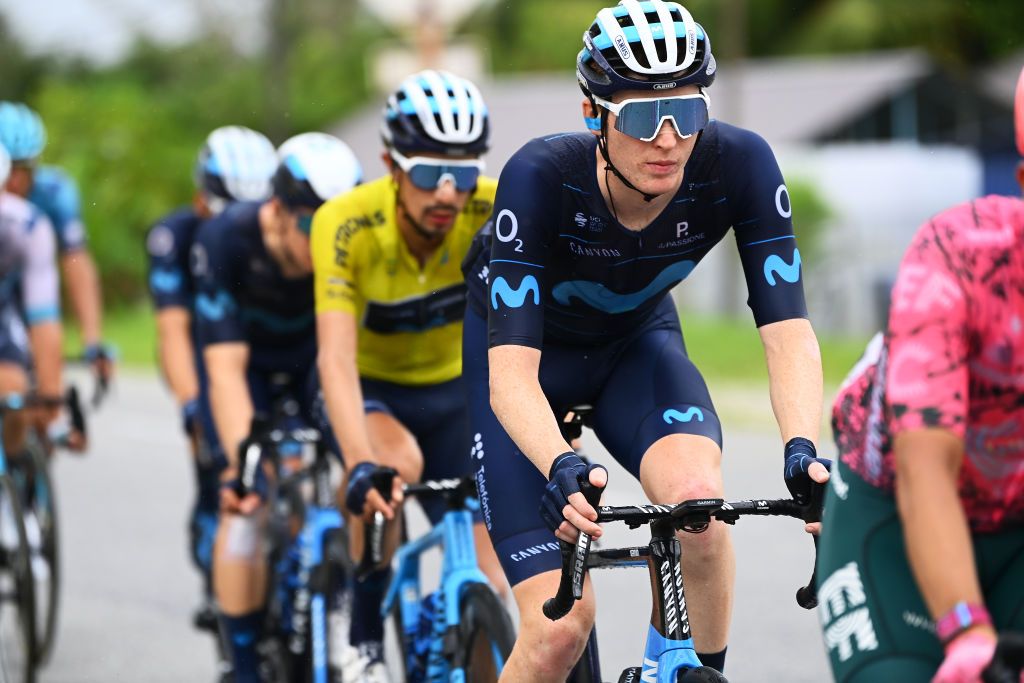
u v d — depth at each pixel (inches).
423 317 490.6
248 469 506.3
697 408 381.4
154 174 3070.9
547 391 406.6
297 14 4645.7
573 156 363.6
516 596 359.3
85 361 721.6
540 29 4995.1
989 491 265.0
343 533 494.3
